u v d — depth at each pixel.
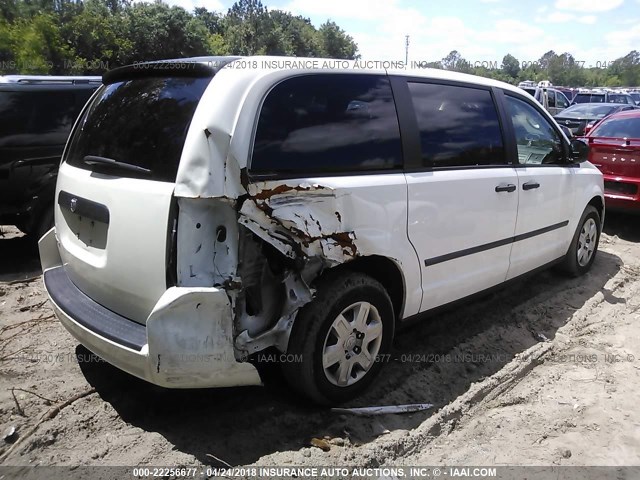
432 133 3.64
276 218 2.72
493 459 2.95
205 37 51.44
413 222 3.40
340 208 2.98
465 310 4.79
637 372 3.90
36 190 5.85
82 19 39.50
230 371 2.70
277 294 2.90
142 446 2.87
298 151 2.91
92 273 3.00
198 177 2.54
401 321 3.57
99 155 3.11
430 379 3.65
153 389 3.40
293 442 2.96
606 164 7.62
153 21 46.19
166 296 2.53
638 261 6.49
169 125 2.78
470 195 3.80
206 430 3.02
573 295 5.27
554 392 3.63
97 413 3.15
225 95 2.68
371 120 3.29
